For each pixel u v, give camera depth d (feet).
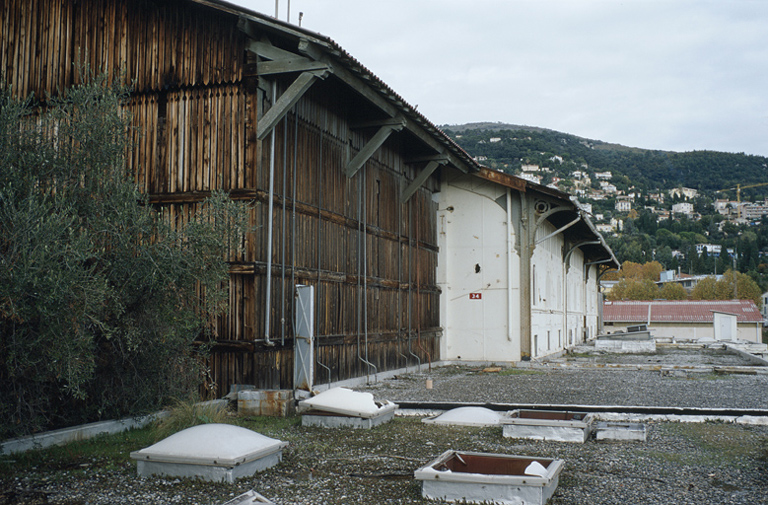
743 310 166.61
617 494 18.20
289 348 36.37
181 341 27.53
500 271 65.77
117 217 25.27
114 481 19.36
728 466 21.57
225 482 19.13
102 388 26.45
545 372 57.41
